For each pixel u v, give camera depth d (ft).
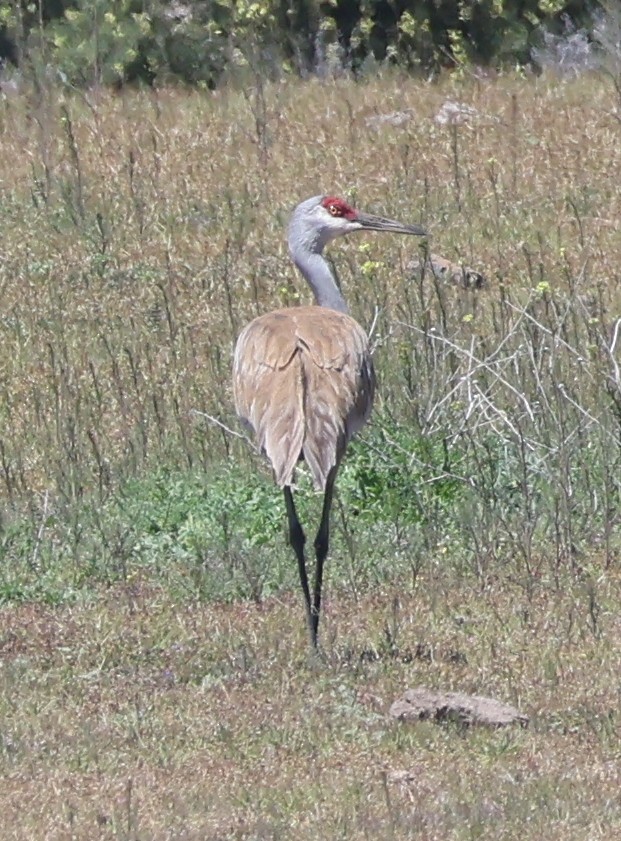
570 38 96.73
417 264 63.77
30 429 53.57
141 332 61.16
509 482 46.65
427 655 37.14
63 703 34.60
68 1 98.02
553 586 41.63
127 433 52.39
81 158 77.10
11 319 62.34
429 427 48.65
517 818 28.66
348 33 98.48
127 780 30.42
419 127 79.66
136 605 40.83
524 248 64.18
